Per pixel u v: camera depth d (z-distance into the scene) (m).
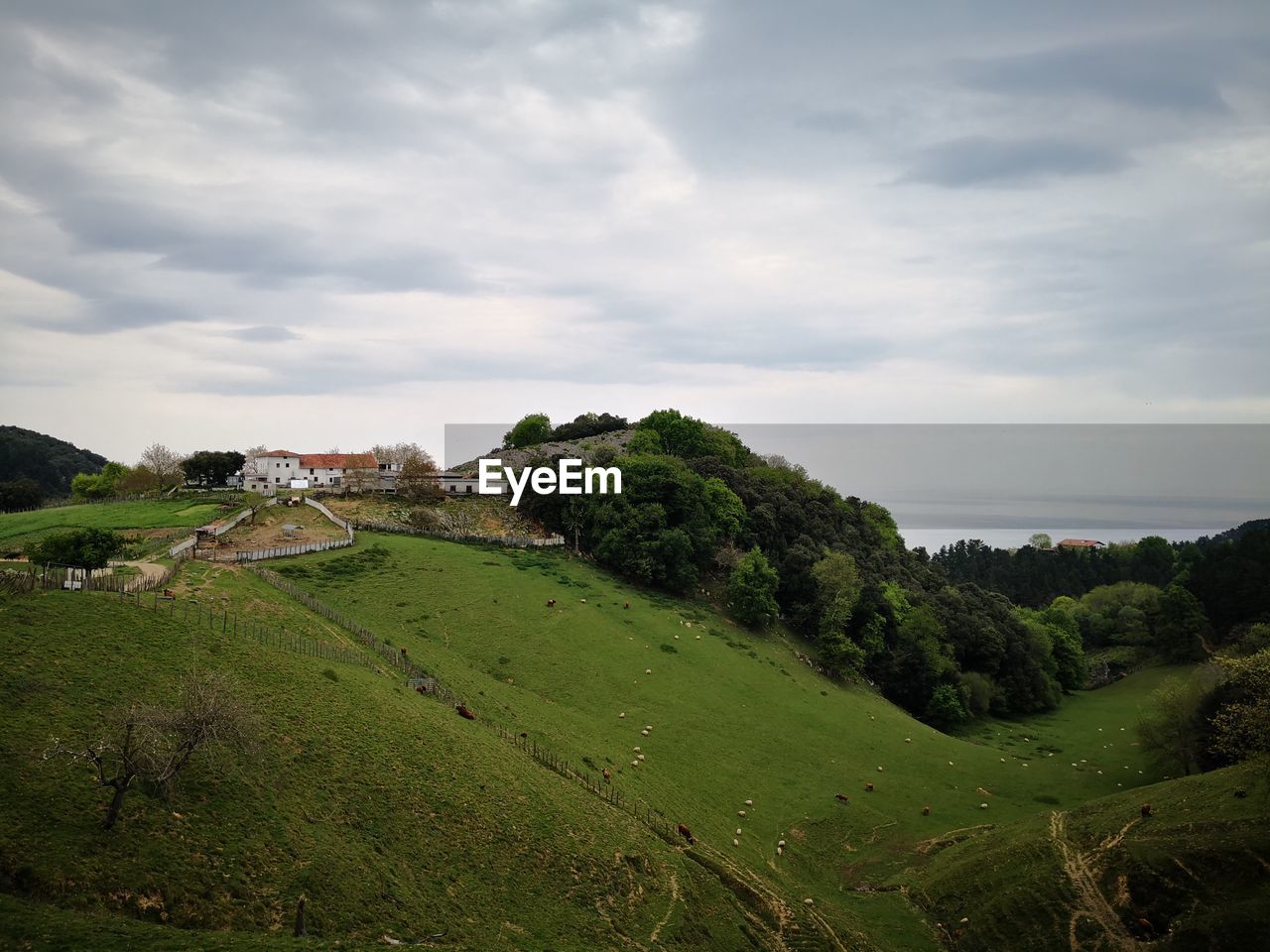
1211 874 66.31
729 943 63.66
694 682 117.00
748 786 94.56
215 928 45.97
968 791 104.25
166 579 94.69
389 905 52.19
